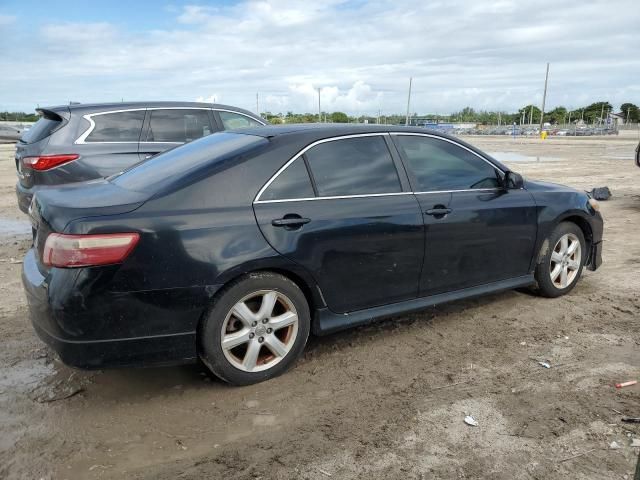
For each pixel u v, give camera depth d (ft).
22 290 17.84
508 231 15.19
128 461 9.19
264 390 11.50
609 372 12.12
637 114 396.16
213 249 10.73
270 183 11.71
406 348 13.48
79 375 12.17
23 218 31.17
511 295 17.25
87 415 10.59
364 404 10.91
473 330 14.55
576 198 16.97
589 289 17.78
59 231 10.11
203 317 10.92
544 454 9.25
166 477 8.79
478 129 310.86
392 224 12.92
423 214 13.47
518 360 12.77
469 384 11.67
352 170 12.92
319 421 10.34
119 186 11.94
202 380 11.94
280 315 11.85
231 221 11.01
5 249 23.53
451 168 14.65
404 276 13.41
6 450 9.46
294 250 11.57
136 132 24.00
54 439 9.80
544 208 16.02
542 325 14.84
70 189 12.03
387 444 9.57
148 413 10.66
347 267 12.42
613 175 52.34
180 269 10.47
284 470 8.92
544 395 11.16
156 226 10.35
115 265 10.00
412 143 14.15
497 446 9.48
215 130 25.94
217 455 9.34
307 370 12.37
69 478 8.77
